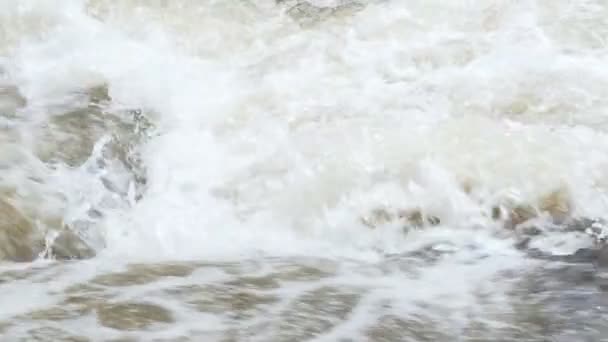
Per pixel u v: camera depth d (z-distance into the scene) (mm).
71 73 11164
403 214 8688
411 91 10562
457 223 8648
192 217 8789
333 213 8734
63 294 7199
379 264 8000
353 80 10914
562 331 6758
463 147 9242
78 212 8578
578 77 10539
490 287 7480
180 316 6824
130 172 9336
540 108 10023
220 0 12719
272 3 12789
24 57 11523
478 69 10875
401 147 9305
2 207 8273
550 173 8883
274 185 9102
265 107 10445
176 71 11305
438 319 6898
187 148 9773
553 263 7941
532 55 11055
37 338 6438
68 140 9555
